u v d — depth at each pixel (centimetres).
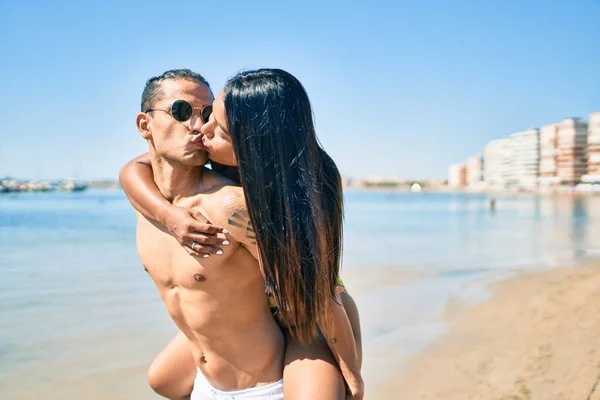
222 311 218
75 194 12194
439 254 1461
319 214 206
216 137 208
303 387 214
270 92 200
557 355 558
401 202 7662
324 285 208
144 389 479
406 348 587
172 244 219
